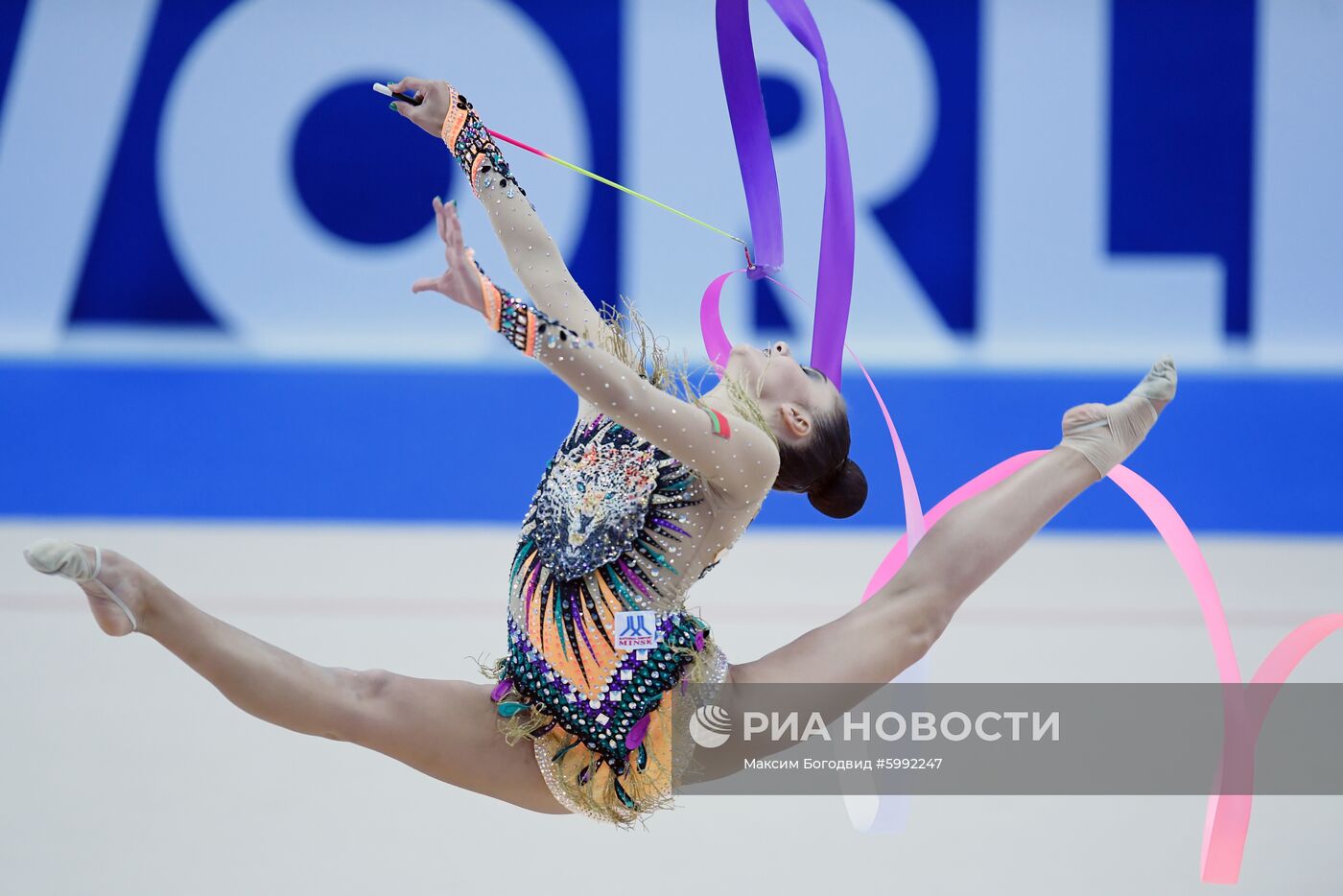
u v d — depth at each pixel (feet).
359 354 99.60
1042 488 32.76
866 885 36.81
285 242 99.60
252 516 98.07
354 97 99.40
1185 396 97.96
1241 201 98.99
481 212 99.96
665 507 29.86
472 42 99.55
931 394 98.07
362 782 44.70
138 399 98.02
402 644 61.87
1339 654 62.59
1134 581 80.43
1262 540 96.78
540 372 98.53
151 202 99.35
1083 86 99.09
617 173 99.45
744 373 31.78
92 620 66.49
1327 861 38.42
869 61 99.19
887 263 99.50
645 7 99.35
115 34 99.30
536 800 30.86
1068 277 99.35
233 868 36.88
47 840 38.37
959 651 61.57
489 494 98.43
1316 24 98.32
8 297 99.30
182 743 47.78
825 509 34.01
